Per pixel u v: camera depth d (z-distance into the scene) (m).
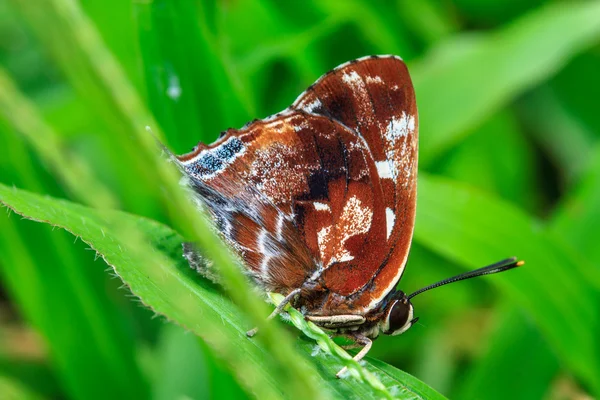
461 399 0.21
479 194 0.21
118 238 0.18
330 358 0.18
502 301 0.22
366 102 0.19
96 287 0.21
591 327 0.21
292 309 0.18
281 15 0.24
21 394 0.21
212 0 0.21
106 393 0.21
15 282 0.21
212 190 0.19
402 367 0.23
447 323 0.23
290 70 0.24
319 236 0.19
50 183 0.21
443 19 0.26
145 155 0.11
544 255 0.21
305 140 0.19
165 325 0.22
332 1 0.24
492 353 0.22
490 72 0.23
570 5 0.24
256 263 0.19
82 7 0.22
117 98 0.10
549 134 0.25
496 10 0.26
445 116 0.23
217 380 0.20
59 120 0.23
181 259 0.18
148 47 0.20
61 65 0.10
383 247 0.19
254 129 0.19
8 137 0.20
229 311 0.18
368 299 0.19
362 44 0.25
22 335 0.23
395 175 0.19
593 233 0.22
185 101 0.20
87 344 0.21
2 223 0.21
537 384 0.21
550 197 0.25
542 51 0.23
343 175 0.19
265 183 0.19
